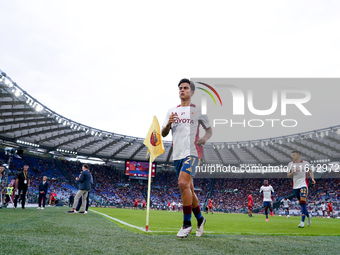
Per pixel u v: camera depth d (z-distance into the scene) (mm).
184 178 3027
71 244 2029
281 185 40938
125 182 48125
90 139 40562
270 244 2639
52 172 43000
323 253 2240
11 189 9883
